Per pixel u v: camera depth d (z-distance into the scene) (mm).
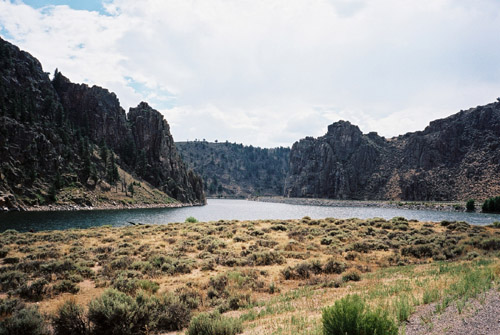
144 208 114312
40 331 7914
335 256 20172
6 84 114438
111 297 8984
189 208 131000
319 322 7590
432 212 121562
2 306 9727
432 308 7582
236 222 42031
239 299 11352
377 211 129750
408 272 14367
